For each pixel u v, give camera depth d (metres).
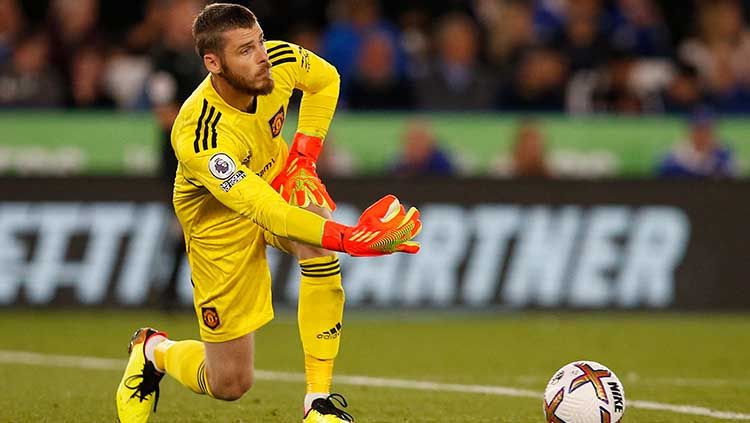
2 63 50.03
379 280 41.88
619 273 42.31
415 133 44.44
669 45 56.69
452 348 34.22
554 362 31.42
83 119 44.28
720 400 24.69
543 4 54.88
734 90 53.81
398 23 56.47
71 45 50.44
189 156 17.89
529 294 42.09
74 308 41.84
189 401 24.31
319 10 53.56
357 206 42.25
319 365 19.50
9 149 44.16
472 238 42.19
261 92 17.95
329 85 20.72
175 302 41.12
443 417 22.44
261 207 17.36
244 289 19.20
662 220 42.53
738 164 45.50
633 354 33.09
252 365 19.80
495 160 45.09
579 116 48.31
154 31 50.41
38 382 27.64
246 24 17.72
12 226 42.16
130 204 42.22
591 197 42.50
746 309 42.50
